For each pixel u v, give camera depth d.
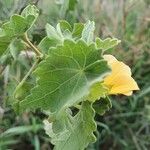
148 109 0.87
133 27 0.94
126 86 0.22
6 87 0.39
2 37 0.24
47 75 0.21
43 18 0.46
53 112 0.21
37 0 0.40
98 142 0.85
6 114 0.67
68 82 0.21
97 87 0.22
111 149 0.87
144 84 0.88
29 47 0.24
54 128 0.22
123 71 0.22
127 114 0.86
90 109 0.22
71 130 0.23
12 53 0.24
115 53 0.75
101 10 0.81
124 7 0.83
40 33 0.38
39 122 0.78
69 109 0.23
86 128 0.23
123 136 0.88
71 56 0.21
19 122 0.75
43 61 0.21
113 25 0.82
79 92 0.21
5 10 0.41
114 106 0.87
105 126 0.80
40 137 0.82
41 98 0.21
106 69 0.20
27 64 0.49
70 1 0.44
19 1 0.39
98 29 0.74
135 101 0.86
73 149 0.23
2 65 0.33
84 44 0.20
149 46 0.88
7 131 0.66
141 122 0.87
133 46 0.83
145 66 0.89
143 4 0.92
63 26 0.27
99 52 0.21
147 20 0.90
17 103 0.26
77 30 0.25
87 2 0.80
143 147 0.86
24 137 0.83
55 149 0.24
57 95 0.21
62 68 0.21
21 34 0.24
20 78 0.52
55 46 0.22
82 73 0.21
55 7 0.58
